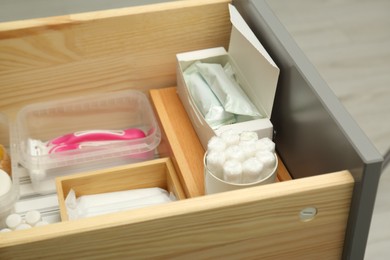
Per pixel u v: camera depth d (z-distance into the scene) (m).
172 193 1.47
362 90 2.69
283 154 1.47
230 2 1.59
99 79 1.62
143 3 2.51
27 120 1.61
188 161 1.45
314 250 1.26
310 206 1.16
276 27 1.42
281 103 1.42
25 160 1.48
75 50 1.55
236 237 1.17
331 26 3.04
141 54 1.61
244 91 1.52
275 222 1.17
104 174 1.45
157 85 1.68
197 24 1.60
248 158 1.25
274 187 1.13
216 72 1.50
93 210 1.40
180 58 1.55
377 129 2.51
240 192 1.12
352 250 1.25
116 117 1.68
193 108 1.47
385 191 2.26
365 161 1.09
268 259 1.24
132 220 1.07
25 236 1.04
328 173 1.23
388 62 2.83
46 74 1.57
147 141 1.55
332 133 1.19
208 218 1.11
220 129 1.38
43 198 1.49
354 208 1.18
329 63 2.82
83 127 1.68
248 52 1.45
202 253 1.17
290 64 1.33
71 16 1.51
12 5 2.55
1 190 1.39
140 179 1.49
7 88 1.57
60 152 1.50
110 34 1.55
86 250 1.08
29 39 1.50
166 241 1.12
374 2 3.19
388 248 2.06
